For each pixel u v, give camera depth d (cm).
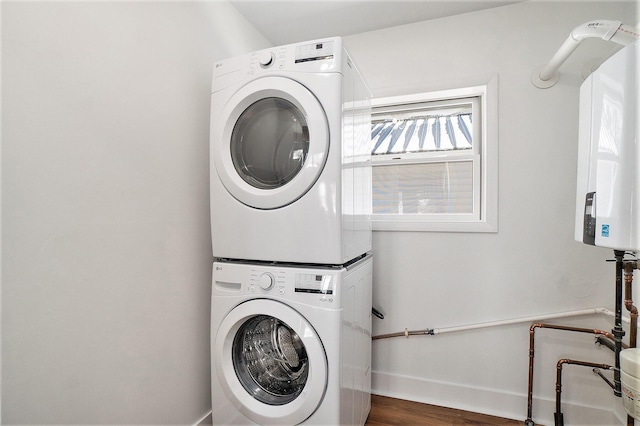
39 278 84
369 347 162
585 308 157
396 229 190
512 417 167
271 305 116
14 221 79
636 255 124
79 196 94
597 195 100
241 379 128
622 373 99
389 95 191
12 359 79
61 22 89
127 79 109
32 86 83
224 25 163
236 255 126
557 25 163
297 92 113
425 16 182
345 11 178
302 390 117
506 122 170
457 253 179
